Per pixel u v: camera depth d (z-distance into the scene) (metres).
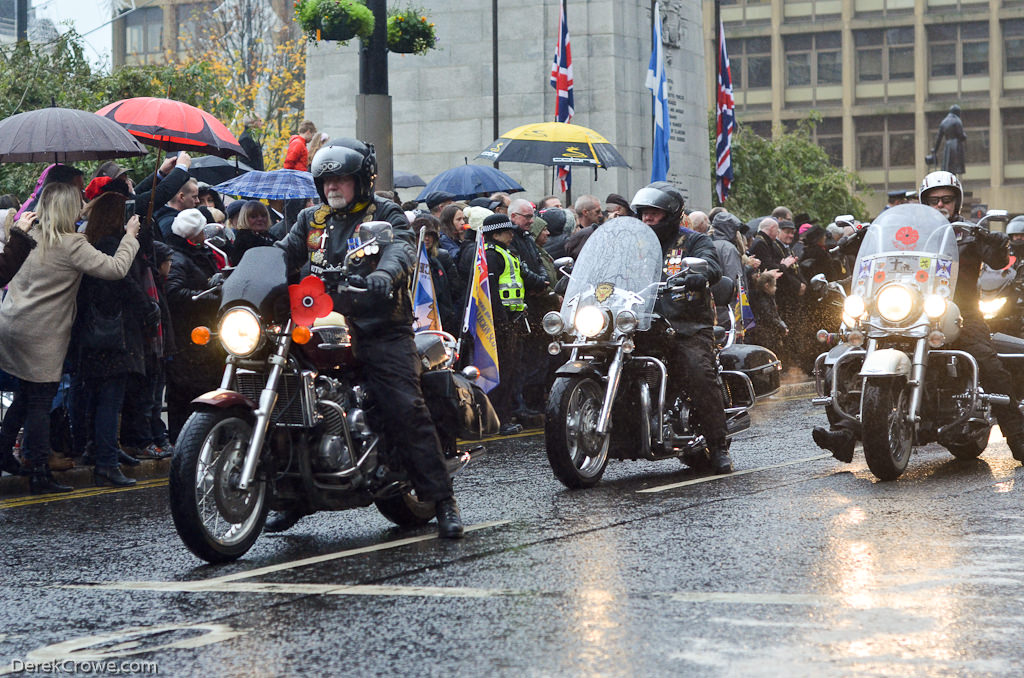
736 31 128.00
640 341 15.55
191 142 19.44
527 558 11.11
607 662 7.94
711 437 15.78
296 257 12.06
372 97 26.64
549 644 8.38
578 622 8.90
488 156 28.48
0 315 16.16
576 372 14.83
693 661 7.92
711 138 72.62
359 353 12.01
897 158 126.00
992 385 15.67
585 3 40.09
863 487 14.54
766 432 20.14
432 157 41.34
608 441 15.37
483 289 18.56
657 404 15.32
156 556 11.97
